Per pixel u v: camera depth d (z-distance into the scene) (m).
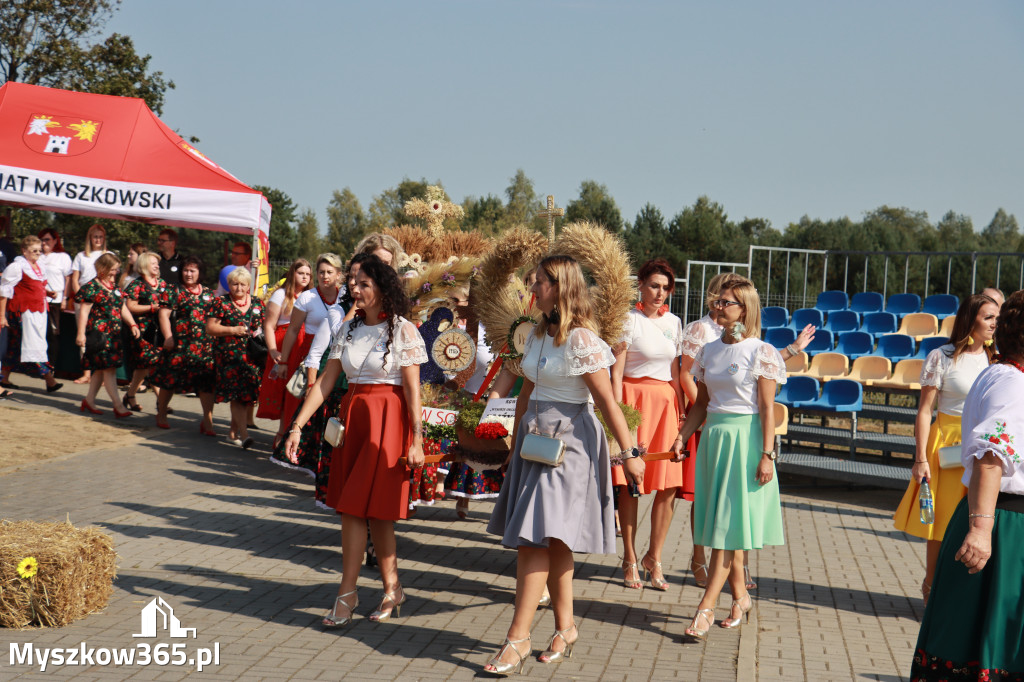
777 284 33.44
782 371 4.69
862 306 14.56
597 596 5.41
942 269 25.98
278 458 7.88
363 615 4.86
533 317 5.33
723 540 4.62
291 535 6.51
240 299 9.73
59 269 12.79
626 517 5.62
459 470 6.68
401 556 6.13
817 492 9.52
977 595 3.29
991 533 3.25
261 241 12.87
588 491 4.23
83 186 12.00
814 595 5.62
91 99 12.87
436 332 6.15
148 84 33.62
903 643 4.76
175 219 12.21
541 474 4.18
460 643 4.51
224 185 12.37
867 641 4.78
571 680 4.06
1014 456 3.17
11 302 11.88
